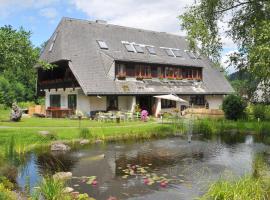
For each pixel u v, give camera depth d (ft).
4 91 181.78
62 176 46.98
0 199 32.30
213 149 67.87
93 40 129.08
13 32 65.26
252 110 109.81
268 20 62.75
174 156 61.16
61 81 124.47
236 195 34.76
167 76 138.41
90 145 72.79
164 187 42.83
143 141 78.38
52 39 134.51
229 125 96.58
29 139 70.44
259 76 62.95
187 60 148.66
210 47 74.08
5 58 64.23
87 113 115.03
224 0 73.20
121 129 86.58
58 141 73.67
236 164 53.93
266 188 36.63
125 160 58.13
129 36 141.28
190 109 123.54
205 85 150.92
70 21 131.23
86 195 39.09
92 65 118.93
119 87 118.93
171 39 157.69
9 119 102.37
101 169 52.06
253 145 72.54
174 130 92.12
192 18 74.28
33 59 68.90
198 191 40.98
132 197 39.37
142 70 130.31
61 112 115.34
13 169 46.83
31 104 172.04
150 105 132.05
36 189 39.01
